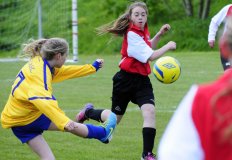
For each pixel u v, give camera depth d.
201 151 5.10
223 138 4.99
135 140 17.44
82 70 12.73
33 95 11.02
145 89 14.66
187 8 64.81
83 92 28.47
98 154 15.67
